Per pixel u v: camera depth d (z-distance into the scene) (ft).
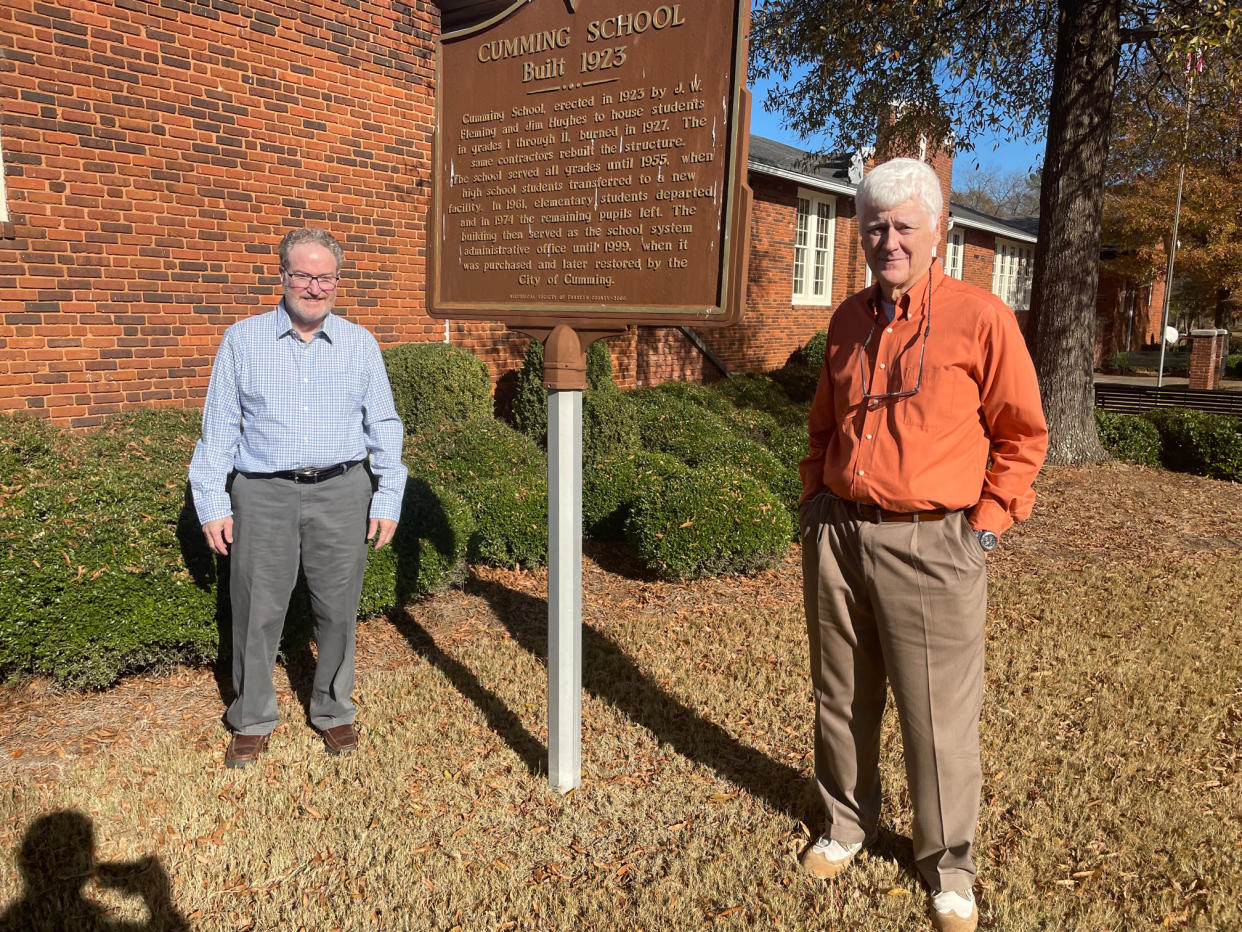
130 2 19.98
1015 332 7.45
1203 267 76.69
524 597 17.19
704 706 12.67
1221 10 24.18
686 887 8.64
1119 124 38.68
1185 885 8.66
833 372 8.46
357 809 9.77
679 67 8.79
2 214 18.44
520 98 10.00
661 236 9.07
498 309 10.23
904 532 7.76
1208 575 19.60
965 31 33.68
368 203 25.91
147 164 20.68
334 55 24.45
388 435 10.89
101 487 12.66
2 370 18.65
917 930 8.09
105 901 8.21
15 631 11.00
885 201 7.44
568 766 10.25
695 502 18.49
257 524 10.06
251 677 10.47
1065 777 10.59
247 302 23.11
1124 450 33.88
